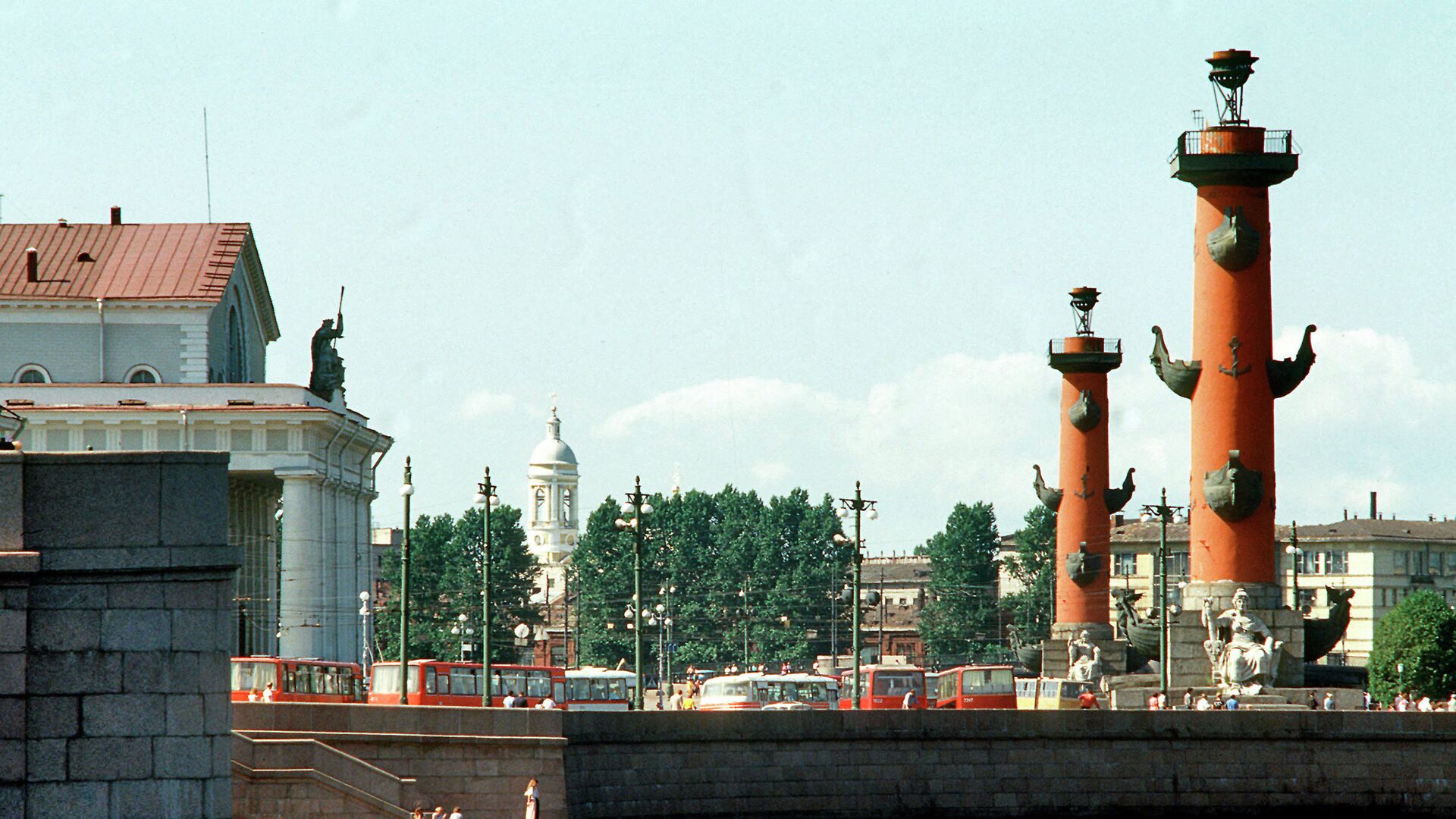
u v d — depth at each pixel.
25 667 112.62
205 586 115.50
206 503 115.44
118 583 113.88
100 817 112.56
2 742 112.06
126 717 113.38
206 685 115.00
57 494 113.50
